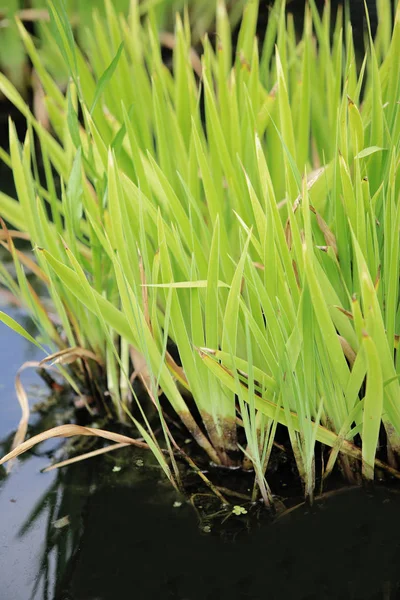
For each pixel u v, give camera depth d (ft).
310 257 4.81
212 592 4.84
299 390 4.91
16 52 8.60
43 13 8.35
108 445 5.52
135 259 5.28
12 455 5.05
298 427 5.09
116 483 5.31
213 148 5.58
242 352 5.30
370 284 4.71
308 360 4.99
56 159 5.95
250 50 6.00
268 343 5.12
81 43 8.60
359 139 5.03
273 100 5.53
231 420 5.25
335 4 8.57
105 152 5.29
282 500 5.15
